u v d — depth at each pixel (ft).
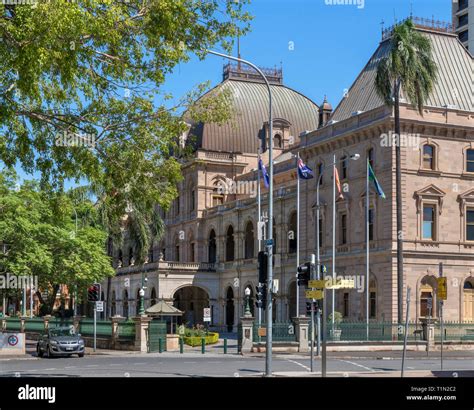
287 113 345.72
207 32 81.76
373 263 207.62
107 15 72.64
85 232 216.33
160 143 82.74
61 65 70.44
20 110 78.28
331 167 228.63
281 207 262.67
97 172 81.51
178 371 112.47
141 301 177.58
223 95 86.63
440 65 222.07
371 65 241.96
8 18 69.82
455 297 204.74
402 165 202.18
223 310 305.12
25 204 195.21
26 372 111.34
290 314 255.50
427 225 205.57
